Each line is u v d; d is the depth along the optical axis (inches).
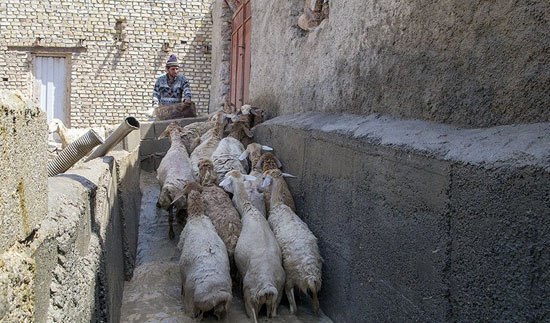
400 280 102.2
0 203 45.8
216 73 509.0
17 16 567.8
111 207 130.2
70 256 70.4
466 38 101.6
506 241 71.9
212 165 208.2
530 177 67.8
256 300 131.4
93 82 583.8
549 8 81.0
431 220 91.0
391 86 131.8
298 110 215.8
